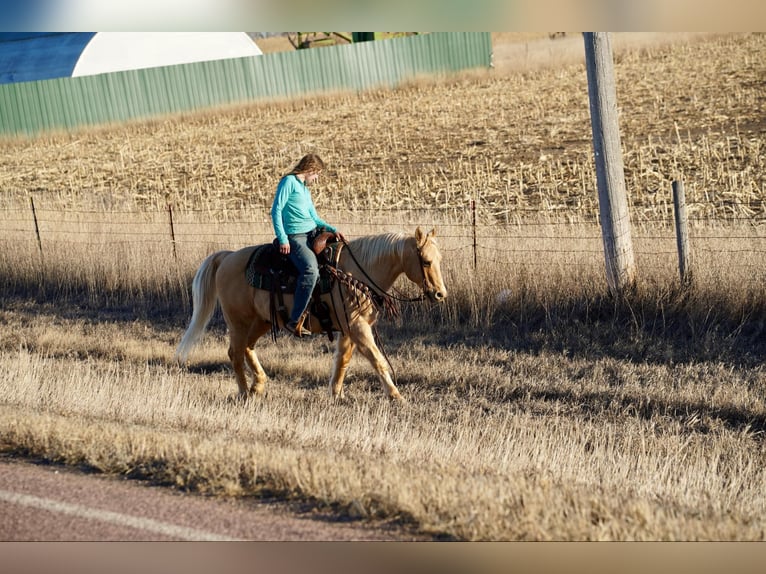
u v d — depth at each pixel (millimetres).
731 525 7086
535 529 6789
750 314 14102
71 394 11625
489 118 41844
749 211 20812
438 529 6898
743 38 56500
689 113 36000
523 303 15703
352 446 9562
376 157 35219
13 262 21312
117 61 54469
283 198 11383
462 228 18703
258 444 8922
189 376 14102
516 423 10984
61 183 35125
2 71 55406
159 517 7203
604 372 13305
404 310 16500
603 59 14891
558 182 27000
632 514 7203
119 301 19641
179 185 33094
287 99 53938
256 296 12078
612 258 15211
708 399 11812
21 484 8008
